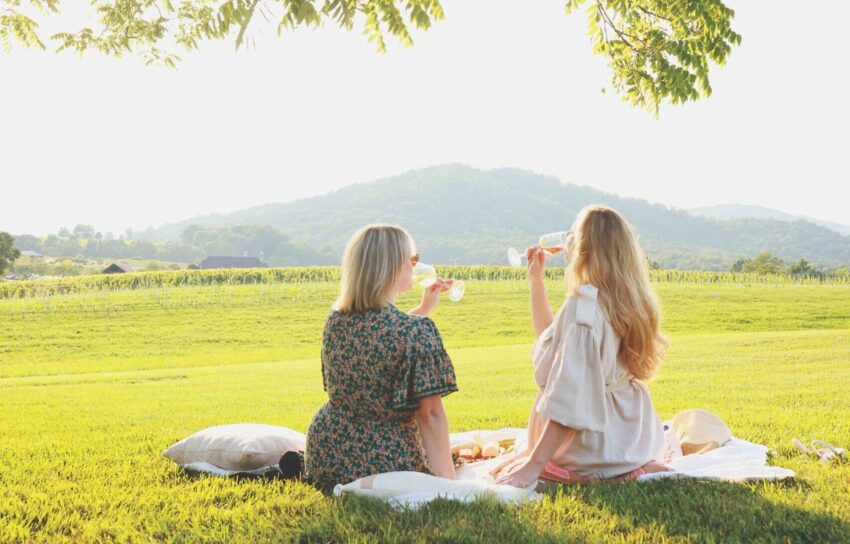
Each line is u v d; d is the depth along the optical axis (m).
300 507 3.59
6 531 3.43
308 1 4.14
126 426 7.94
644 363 3.74
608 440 3.76
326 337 3.80
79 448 5.96
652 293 3.74
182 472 4.66
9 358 37.25
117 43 7.14
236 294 58.16
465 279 69.62
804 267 89.81
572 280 3.74
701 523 3.29
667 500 3.53
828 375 12.65
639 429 3.86
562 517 3.30
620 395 3.83
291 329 46.31
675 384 11.70
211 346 41.34
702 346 21.08
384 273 3.65
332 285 64.06
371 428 3.75
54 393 13.20
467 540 3.06
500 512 3.34
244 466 4.46
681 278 71.31
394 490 3.49
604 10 6.68
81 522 3.59
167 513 3.68
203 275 67.38
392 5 5.59
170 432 7.23
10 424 8.19
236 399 11.74
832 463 4.63
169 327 46.09
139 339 42.62
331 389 3.81
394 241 3.70
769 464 4.58
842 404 8.66
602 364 3.61
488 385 13.19
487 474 4.03
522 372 16.17
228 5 3.93
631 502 3.46
